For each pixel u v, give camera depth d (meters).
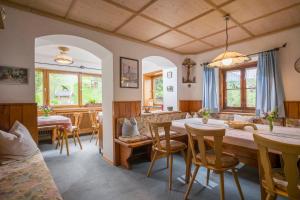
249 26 2.85
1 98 2.08
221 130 1.61
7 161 1.72
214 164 1.75
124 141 2.80
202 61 4.29
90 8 2.29
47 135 4.68
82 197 2.00
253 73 3.65
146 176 2.54
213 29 2.96
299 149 1.05
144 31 3.03
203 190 2.14
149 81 6.17
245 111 3.75
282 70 3.02
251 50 3.41
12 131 1.97
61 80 5.50
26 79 2.24
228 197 1.99
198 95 4.37
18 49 2.19
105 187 2.22
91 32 2.82
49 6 2.23
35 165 1.67
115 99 3.09
